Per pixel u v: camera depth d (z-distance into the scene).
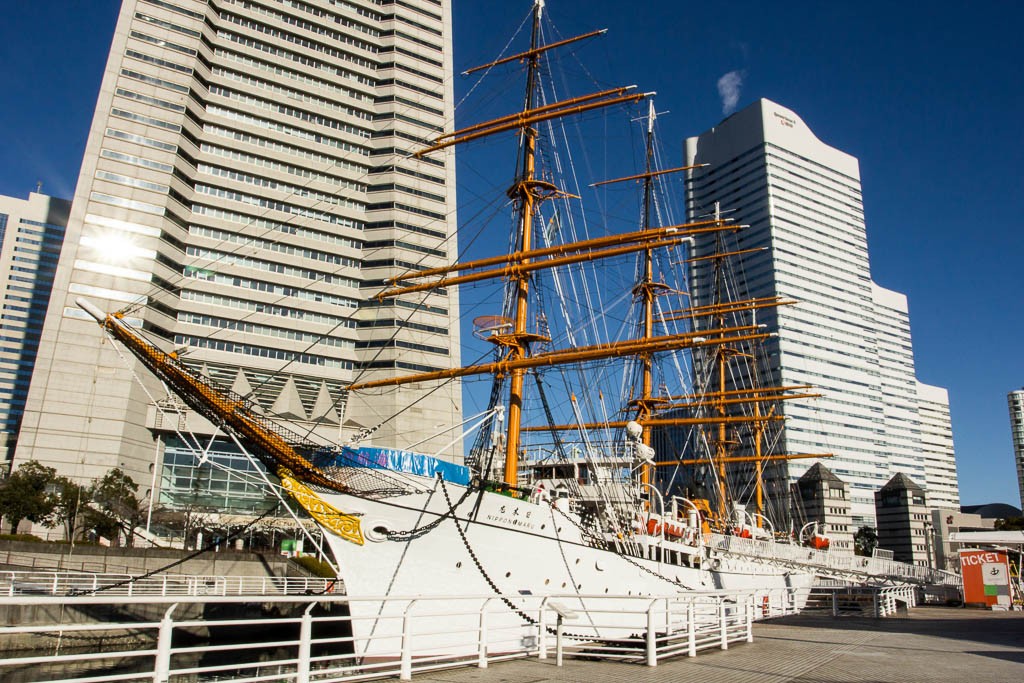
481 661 15.96
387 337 103.31
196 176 102.12
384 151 114.56
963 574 48.16
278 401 91.31
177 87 101.50
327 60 116.38
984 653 18.55
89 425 82.25
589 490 39.22
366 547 25.42
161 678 10.77
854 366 185.12
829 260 188.12
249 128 107.81
